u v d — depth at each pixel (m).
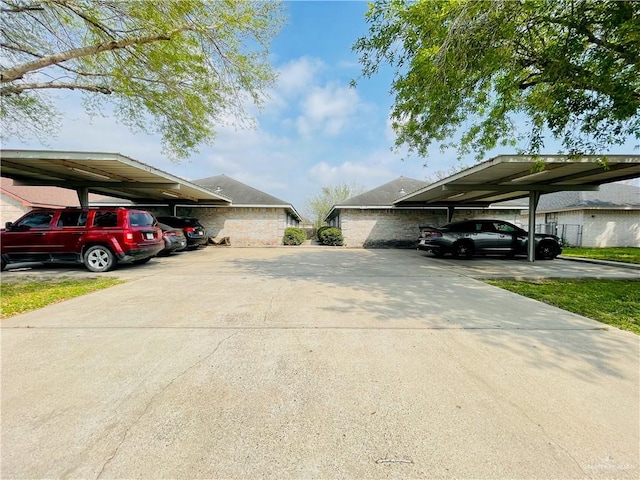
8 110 7.77
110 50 7.06
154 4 6.24
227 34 7.40
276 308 4.41
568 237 18.34
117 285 6.05
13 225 7.86
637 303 4.85
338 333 3.43
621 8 4.57
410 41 6.43
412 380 2.42
